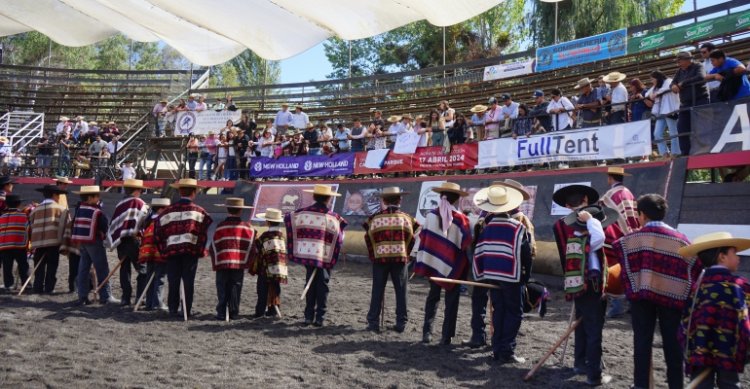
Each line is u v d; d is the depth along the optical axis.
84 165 22.23
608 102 12.87
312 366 6.17
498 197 6.55
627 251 5.20
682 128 10.82
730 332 4.15
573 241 5.67
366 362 6.36
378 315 7.91
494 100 15.23
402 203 15.44
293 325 8.24
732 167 10.83
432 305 7.32
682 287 4.91
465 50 41.72
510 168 14.52
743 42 17.47
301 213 8.29
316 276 8.27
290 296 10.48
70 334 7.32
